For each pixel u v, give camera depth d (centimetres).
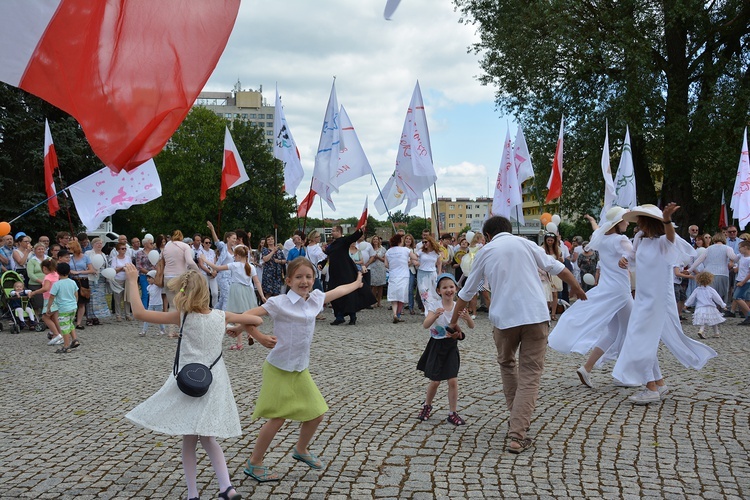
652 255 714
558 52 2494
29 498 457
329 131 1531
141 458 543
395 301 1520
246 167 5762
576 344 782
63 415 690
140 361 1016
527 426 555
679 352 739
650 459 527
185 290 455
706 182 2480
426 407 653
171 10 421
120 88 417
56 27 396
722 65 2478
